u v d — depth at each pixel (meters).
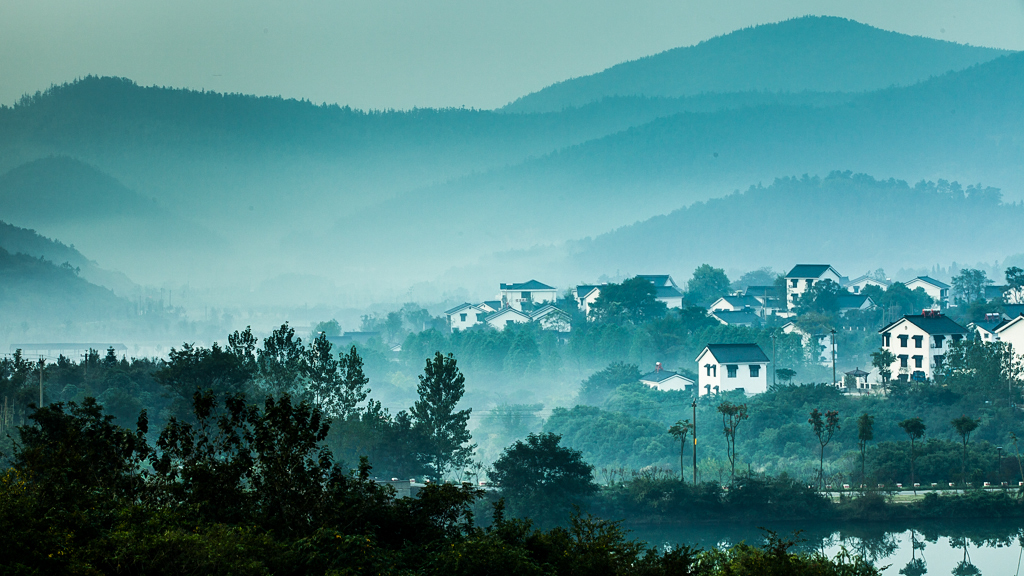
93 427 140.12
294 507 113.62
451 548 105.31
